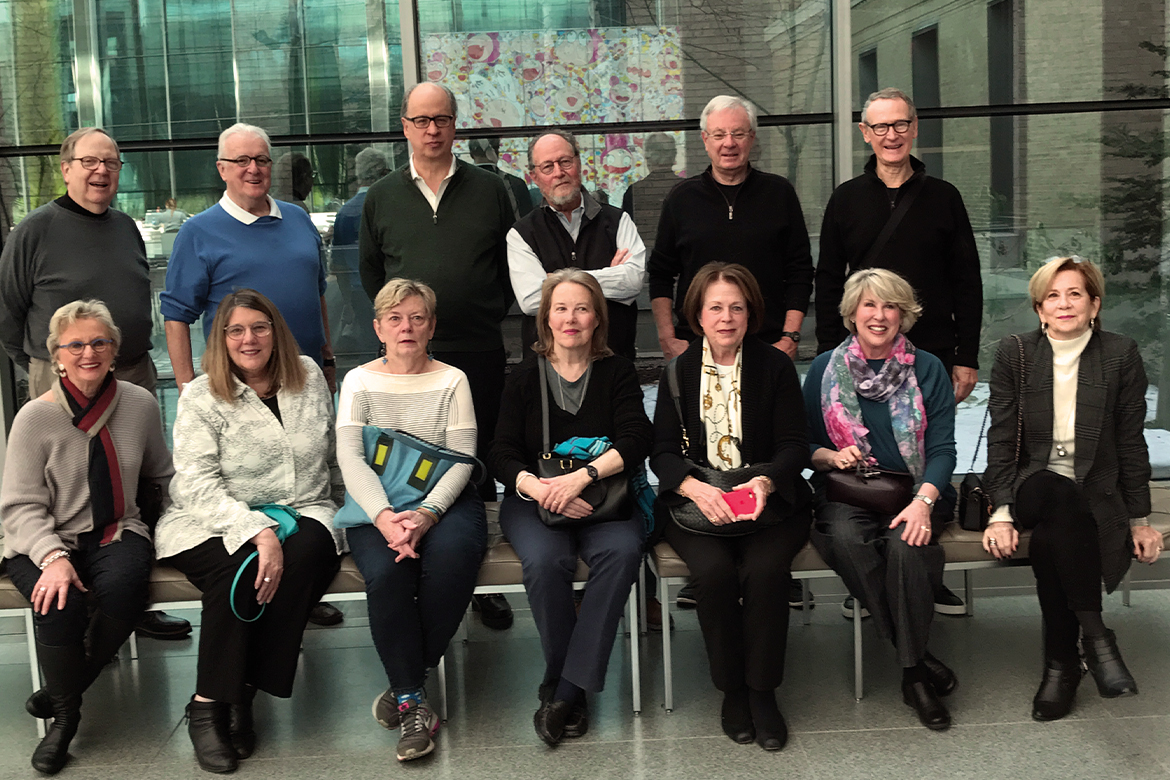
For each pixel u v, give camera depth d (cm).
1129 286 489
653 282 425
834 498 354
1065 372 354
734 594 329
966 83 472
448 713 351
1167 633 396
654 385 481
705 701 354
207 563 329
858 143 472
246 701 330
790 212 410
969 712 339
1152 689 350
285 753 329
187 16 470
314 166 479
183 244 394
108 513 343
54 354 342
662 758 317
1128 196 482
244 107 475
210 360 345
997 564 351
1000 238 485
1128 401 351
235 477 347
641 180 479
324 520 345
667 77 472
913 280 398
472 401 374
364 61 471
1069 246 486
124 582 329
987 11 466
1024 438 357
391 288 354
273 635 329
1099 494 352
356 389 356
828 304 414
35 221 396
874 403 363
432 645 334
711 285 351
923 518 338
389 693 338
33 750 336
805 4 466
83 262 400
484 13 468
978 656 382
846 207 406
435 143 397
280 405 353
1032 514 340
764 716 326
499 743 330
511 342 477
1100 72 471
